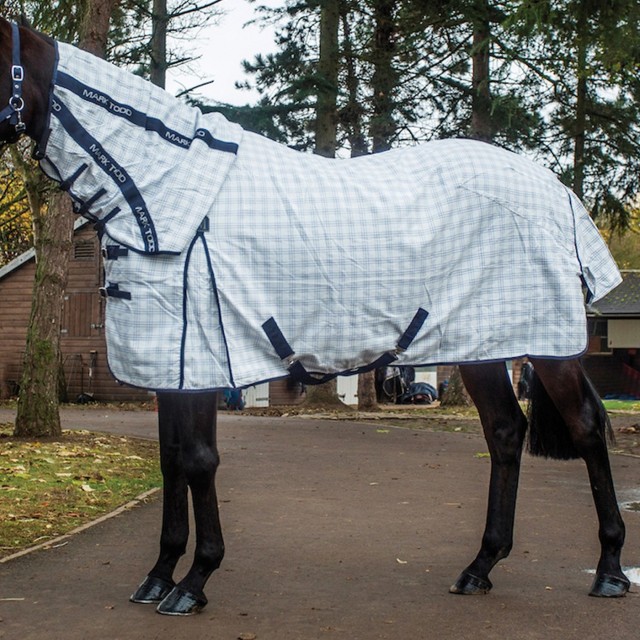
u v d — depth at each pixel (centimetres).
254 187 392
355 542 530
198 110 408
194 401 381
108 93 389
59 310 1005
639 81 1659
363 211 400
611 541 420
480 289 416
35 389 988
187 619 374
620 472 856
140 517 603
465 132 1828
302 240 390
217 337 379
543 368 425
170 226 375
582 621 374
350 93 1847
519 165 434
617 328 3259
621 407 2236
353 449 1058
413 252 400
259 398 2347
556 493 728
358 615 381
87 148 381
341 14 1870
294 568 464
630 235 4012
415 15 1686
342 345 398
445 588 426
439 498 695
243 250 384
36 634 352
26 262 2353
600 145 1850
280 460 940
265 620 373
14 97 376
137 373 375
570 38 1285
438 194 412
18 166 1811
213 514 387
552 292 420
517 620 375
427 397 2536
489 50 1647
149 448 1007
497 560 425
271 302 388
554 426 443
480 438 1220
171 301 374
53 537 532
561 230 427
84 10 1032
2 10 1044
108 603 397
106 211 383
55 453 874
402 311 402
